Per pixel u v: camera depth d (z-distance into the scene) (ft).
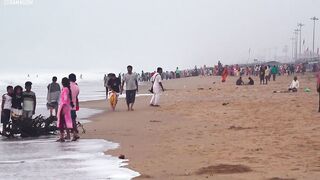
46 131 50.39
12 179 27.63
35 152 38.22
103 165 31.65
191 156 34.45
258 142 40.14
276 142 39.78
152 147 39.27
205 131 48.78
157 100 83.66
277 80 201.77
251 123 54.03
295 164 30.32
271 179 26.17
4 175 28.78
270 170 28.60
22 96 50.39
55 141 45.11
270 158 32.68
